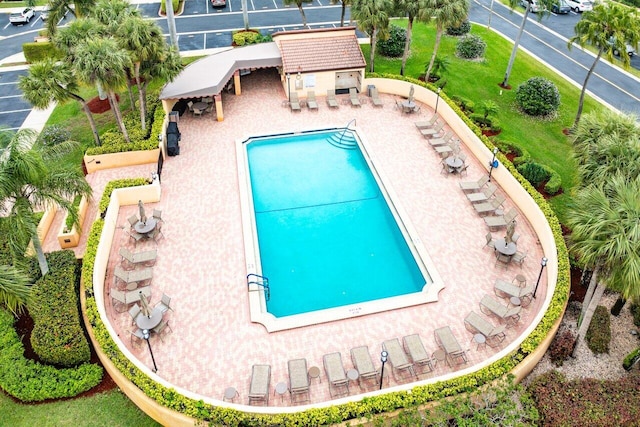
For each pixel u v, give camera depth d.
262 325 17.94
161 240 21.55
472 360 16.81
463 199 23.75
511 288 18.64
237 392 15.88
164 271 20.06
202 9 48.06
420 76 34.38
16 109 32.09
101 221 21.03
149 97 30.62
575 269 20.28
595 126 19.97
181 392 14.79
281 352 17.05
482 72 35.47
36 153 15.94
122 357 15.70
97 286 18.23
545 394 15.38
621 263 14.43
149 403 14.72
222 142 28.08
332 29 32.00
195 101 31.48
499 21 45.62
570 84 34.62
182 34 42.47
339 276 20.45
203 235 21.80
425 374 16.41
